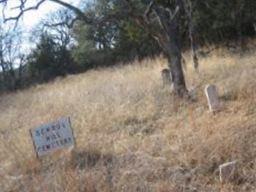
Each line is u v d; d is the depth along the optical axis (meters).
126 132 10.61
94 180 7.68
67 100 15.67
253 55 18.11
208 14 22.95
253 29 23.03
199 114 10.88
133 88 14.71
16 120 14.78
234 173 7.45
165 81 14.57
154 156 8.66
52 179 8.12
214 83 13.85
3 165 9.58
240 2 22.56
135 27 23.22
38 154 9.34
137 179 7.78
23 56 41.16
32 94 22.05
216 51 20.73
